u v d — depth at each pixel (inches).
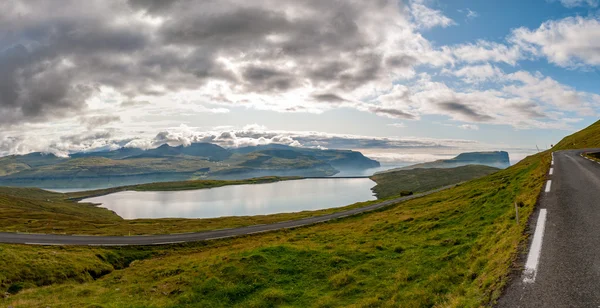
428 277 892.6
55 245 2928.2
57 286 1791.3
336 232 2380.7
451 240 1210.6
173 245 3154.5
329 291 1055.0
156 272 1836.9
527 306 423.2
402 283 916.0
